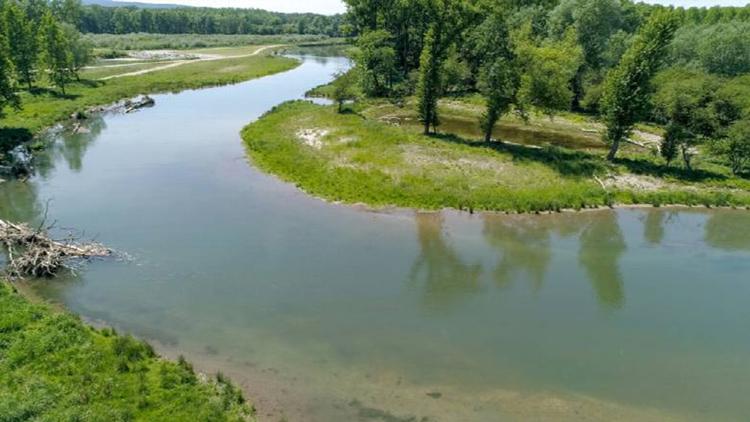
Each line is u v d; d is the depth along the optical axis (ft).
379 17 267.18
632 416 59.62
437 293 84.02
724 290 87.20
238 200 119.14
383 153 143.33
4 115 157.38
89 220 106.93
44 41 219.00
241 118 197.47
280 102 230.89
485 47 161.17
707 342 73.51
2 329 65.62
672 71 194.90
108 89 239.50
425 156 141.49
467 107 219.61
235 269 89.30
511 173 131.85
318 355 68.13
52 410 51.65
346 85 206.18
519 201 116.88
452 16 150.30
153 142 163.73
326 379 63.62
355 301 81.05
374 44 243.60
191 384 59.62
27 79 225.97
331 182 126.31
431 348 70.49
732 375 67.05
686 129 146.72
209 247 96.73
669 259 97.40
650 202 121.90
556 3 291.17
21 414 49.93
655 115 185.57
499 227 108.78
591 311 80.38
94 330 69.87
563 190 122.93
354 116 184.75
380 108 215.31
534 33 234.17
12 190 122.31
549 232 107.34
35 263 84.84
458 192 120.88
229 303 79.30
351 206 116.88
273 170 137.18
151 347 66.49
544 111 157.99
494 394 62.34
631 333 75.15
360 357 68.08
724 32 225.56
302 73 329.31
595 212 117.29
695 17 362.74
